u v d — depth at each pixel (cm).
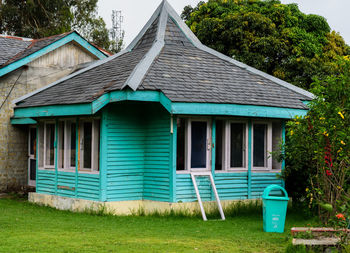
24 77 1789
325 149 877
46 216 1183
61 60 1897
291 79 2261
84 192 1263
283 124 1356
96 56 2002
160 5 1523
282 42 2256
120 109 1224
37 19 3434
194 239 899
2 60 1750
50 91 1413
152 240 880
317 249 779
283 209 997
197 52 1434
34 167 1762
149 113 1248
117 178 1214
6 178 1741
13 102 1452
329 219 833
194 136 1227
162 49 1371
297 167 1240
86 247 803
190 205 1198
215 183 1248
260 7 2456
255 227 1057
